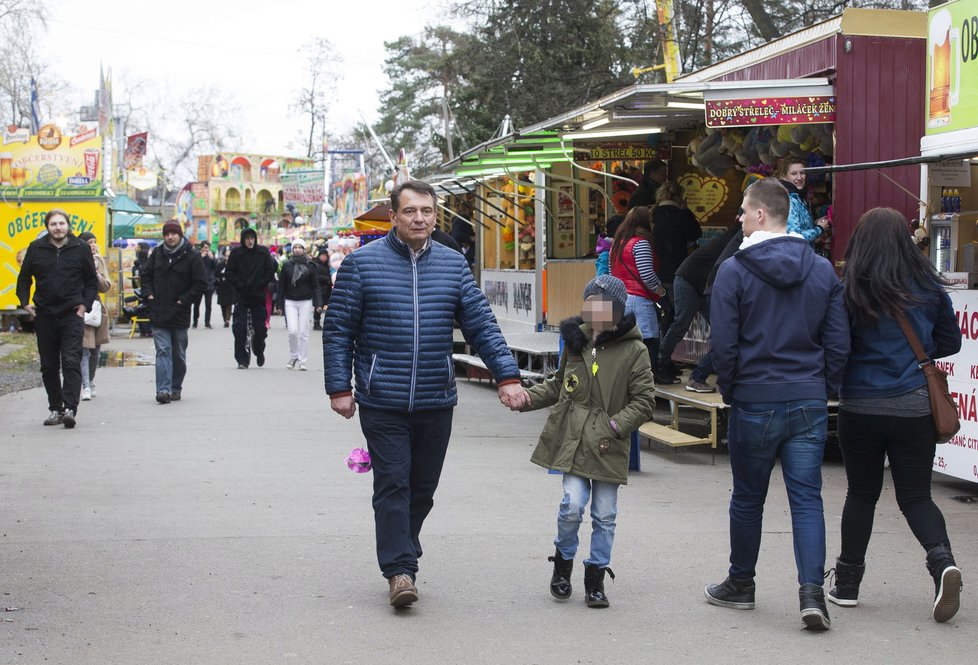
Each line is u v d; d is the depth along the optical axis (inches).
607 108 411.5
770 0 1028.5
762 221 204.8
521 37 1137.4
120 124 2684.5
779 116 382.6
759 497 207.5
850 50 385.1
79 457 367.2
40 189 941.2
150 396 535.8
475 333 219.6
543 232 609.9
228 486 321.7
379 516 209.6
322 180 2129.7
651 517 289.6
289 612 205.3
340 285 212.5
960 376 316.5
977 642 192.1
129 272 1140.5
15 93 2241.6
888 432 205.3
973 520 289.6
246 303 675.4
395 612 206.5
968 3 311.4
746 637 194.1
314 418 464.4
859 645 190.1
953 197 377.7
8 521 273.6
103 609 204.8
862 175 388.8
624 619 204.4
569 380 212.8
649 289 415.8
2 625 194.5
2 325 965.8
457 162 564.4
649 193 497.7
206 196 2635.3
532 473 349.4
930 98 332.5
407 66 2297.0
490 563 242.5
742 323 202.8
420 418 213.5
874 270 204.4
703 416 472.4
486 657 182.5
